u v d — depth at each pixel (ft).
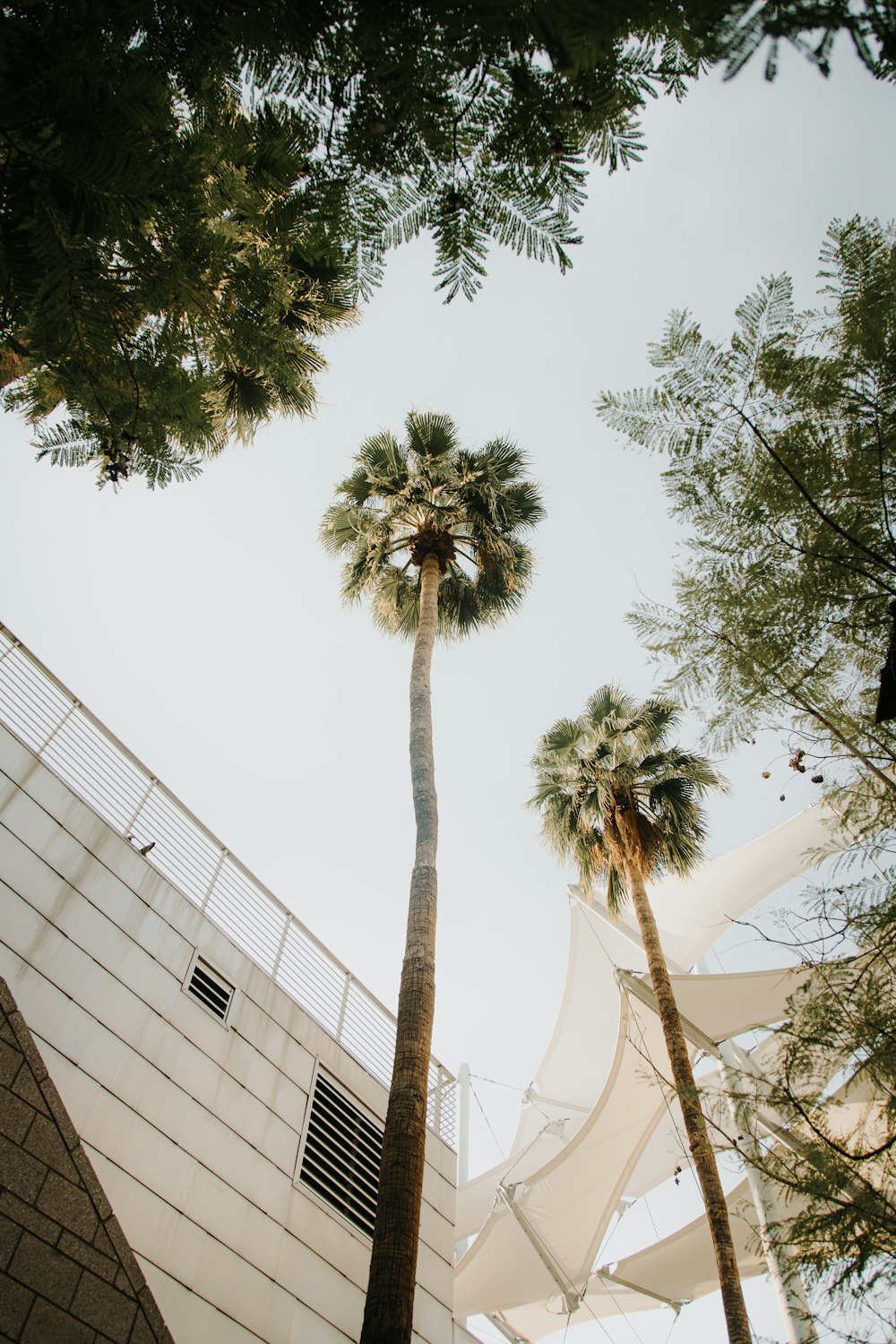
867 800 13.12
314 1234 32.50
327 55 8.33
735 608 12.89
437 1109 43.93
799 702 13.19
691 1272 67.00
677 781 57.26
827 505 11.93
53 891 29.53
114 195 8.27
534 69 7.72
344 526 55.57
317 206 9.78
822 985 12.44
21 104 7.77
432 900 32.45
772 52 5.50
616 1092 60.08
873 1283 11.54
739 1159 13.35
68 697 34.83
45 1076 21.68
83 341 9.62
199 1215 28.40
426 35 7.53
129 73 8.25
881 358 11.14
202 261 10.44
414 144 8.84
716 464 12.07
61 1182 20.92
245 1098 32.76
